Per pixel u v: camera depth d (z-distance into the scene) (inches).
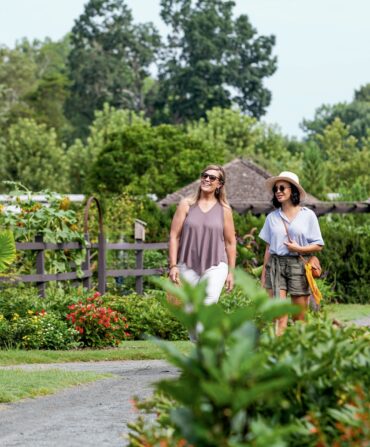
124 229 1138.0
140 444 200.7
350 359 191.6
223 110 3334.2
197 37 3602.4
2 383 408.2
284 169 2755.9
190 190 1562.5
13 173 2699.3
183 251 419.5
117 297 696.4
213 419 146.6
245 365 143.7
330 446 177.0
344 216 1492.4
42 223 776.9
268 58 3651.6
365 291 1023.6
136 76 3846.0
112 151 2277.3
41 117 3521.2
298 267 430.6
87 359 541.3
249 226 1050.7
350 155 3585.1
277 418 173.6
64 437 298.4
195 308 149.6
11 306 624.7
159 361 537.0
